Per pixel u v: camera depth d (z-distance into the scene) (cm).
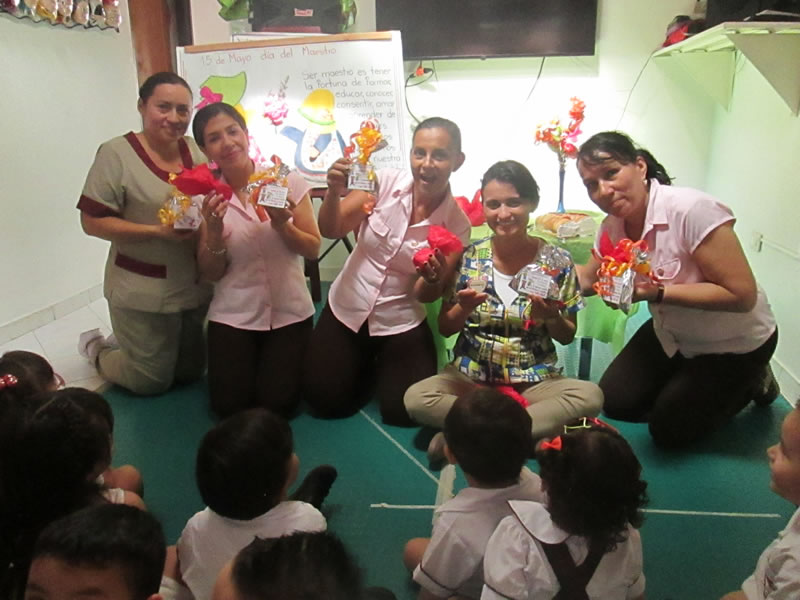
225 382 227
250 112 316
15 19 298
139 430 223
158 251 231
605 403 226
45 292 330
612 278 185
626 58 340
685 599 148
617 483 108
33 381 155
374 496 186
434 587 130
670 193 193
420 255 197
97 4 347
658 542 166
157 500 185
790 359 243
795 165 239
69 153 338
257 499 125
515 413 131
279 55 312
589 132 353
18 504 123
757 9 254
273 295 230
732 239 187
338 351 228
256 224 223
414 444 212
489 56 338
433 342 233
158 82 221
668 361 223
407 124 338
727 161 318
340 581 85
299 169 315
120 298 232
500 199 193
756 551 163
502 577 109
